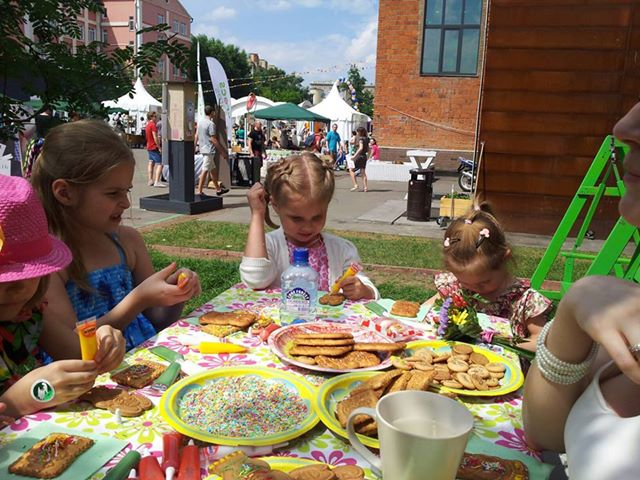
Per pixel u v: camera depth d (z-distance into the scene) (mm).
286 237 2678
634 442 889
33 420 1235
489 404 1435
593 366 1132
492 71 7699
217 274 5699
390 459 915
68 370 1282
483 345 1854
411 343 1789
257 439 1153
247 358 1672
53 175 1980
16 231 1402
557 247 4422
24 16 2852
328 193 2516
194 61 3074
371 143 18812
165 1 52656
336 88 23953
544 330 1176
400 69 17297
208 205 10047
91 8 3072
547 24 7422
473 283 2324
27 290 1467
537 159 7816
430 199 9758
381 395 1344
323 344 1660
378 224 9219
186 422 1250
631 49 7254
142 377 1459
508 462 1139
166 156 12812
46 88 2814
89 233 2137
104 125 2098
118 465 1041
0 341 1583
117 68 2910
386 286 5594
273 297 2322
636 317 921
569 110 7582
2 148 3037
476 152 8070
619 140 944
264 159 19094
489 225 2332
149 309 2441
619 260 4320
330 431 1250
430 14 16703
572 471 966
